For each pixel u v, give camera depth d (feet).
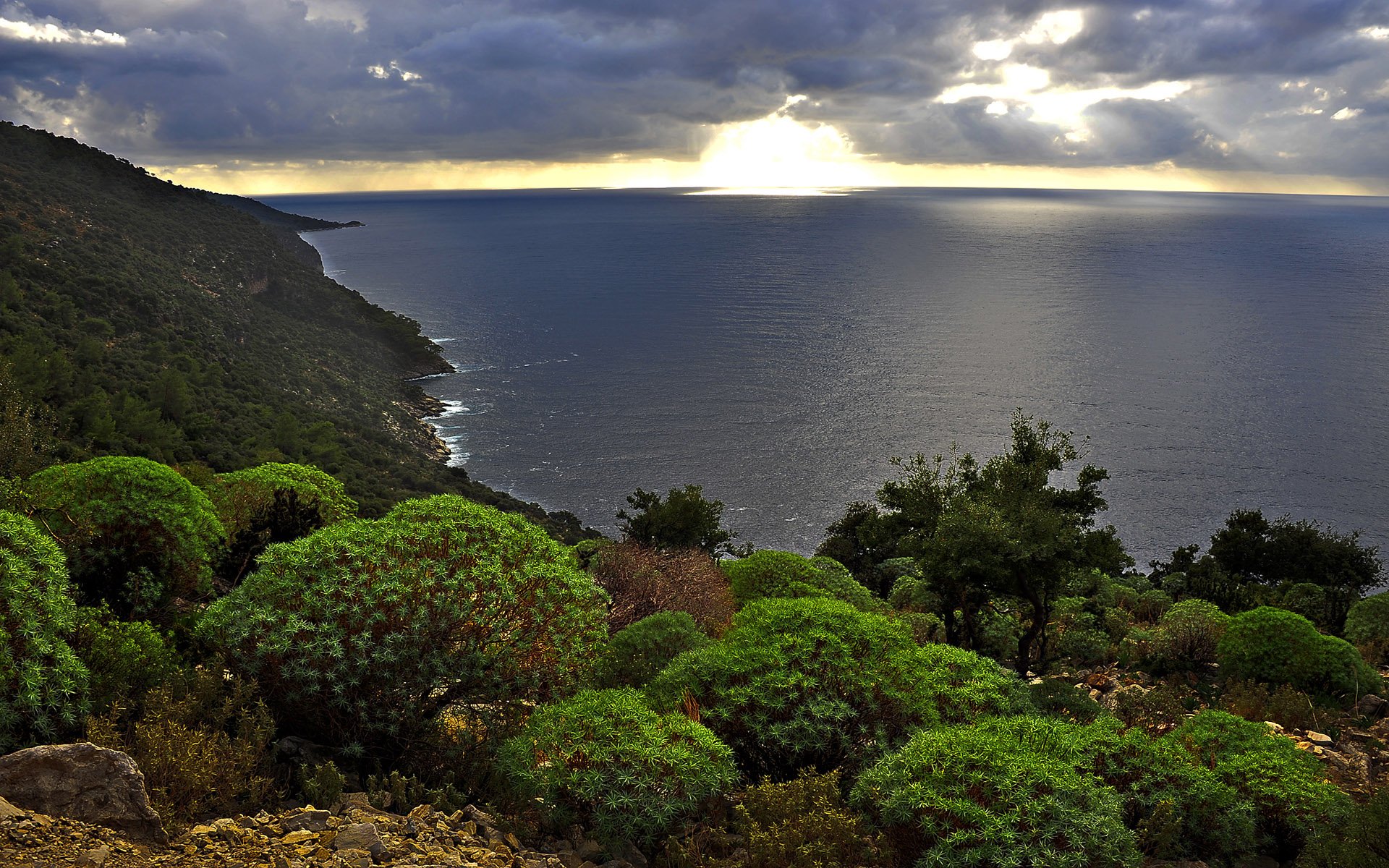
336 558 20.47
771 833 16.17
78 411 173.27
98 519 26.37
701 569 41.24
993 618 48.91
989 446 438.40
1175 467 401.90
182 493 28.22
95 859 12.55
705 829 17.60
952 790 16.47
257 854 13.78
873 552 85.51
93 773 13.93
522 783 17.20
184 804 15.30
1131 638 44.01
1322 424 488.85
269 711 19.66
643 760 17.19
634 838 17.11
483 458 401.29
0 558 17.89
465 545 21.65
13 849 12.48
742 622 25.14
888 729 21.20
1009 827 15.81
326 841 14.39
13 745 16.35
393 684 19.26
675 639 25.82
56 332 251.60
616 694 19.63
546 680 20.97
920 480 49.62
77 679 17.48
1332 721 30.42
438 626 19.56
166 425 198.08
